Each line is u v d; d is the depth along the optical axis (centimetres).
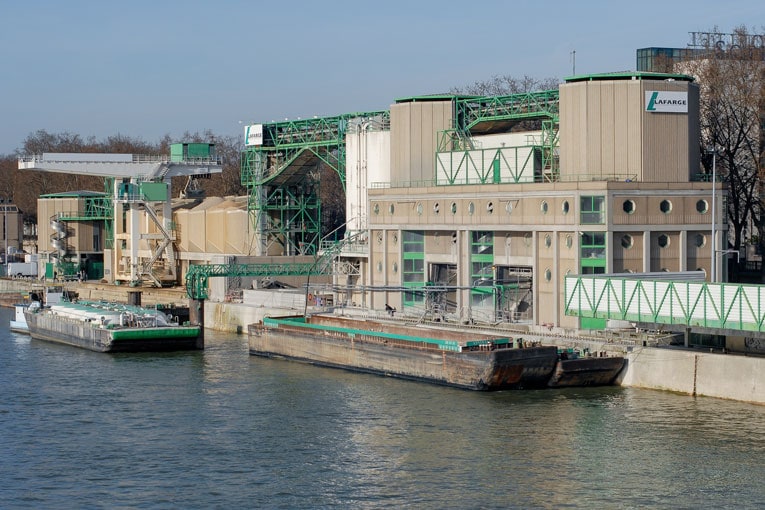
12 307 18838
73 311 13775
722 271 11744
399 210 13438
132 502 7062
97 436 8625
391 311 13212
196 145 18250
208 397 9962
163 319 13275
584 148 11844
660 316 9731
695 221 11469
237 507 6931
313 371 11319
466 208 12512
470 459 7775
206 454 8075
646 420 8681
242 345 13575
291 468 7688
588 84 11819
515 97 13400
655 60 15038
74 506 7012
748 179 13925
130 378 10969
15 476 7625
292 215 17500
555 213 11412
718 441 8075
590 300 10288
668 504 6850
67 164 17775
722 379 9356
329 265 15838
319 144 16188
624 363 10050
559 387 9969
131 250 18150
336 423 8869
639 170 11650
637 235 11262
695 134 12019
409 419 8912
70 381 10831
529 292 11944
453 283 12925
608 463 7619
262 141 16962
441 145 13900
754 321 9044
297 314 13900
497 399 9538
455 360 10075
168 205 18088
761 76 13538
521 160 12600
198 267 13850
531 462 7681
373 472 7550
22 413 9412
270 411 9350
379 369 10981
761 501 6894
